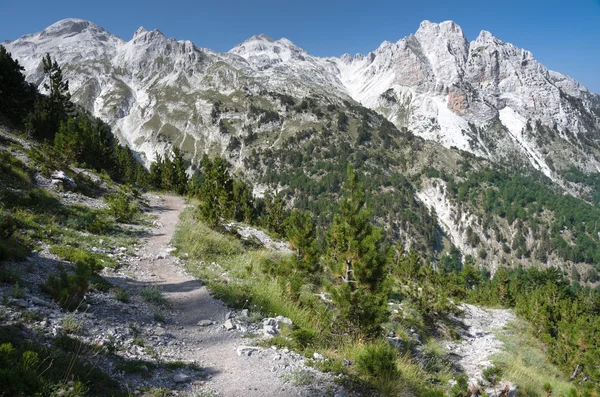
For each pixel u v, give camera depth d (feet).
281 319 39.86
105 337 26.43
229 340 32.55
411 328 65.82
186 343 30.42
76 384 17.48
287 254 85.40
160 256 58.95
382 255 48.03
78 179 104.12
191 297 42.45
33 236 49.14
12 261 36.60
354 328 40.75
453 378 47.55
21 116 160.97
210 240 73.97
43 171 90.74
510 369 59.21
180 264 56.95
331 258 52.60
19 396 14.01
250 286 49.29
